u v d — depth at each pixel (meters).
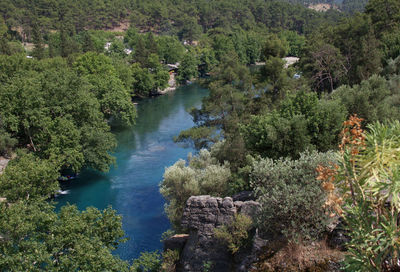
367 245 9.45
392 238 9.02
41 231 18.62
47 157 40.31
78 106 44.06
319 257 14.30
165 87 97.75
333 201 10.34
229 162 32.84
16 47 114.75
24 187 22.80
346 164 10.32
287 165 18.03
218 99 50.31
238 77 53.12
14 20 162.12
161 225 32.22
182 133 46.62
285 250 15.06
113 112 63.19
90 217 19.08
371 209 10.48
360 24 64.81
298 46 165.25
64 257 16.88
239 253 18.45
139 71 89.88
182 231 26.67
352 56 60.75
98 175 43.91
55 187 26.48
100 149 42.88
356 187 10.45
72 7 188.25
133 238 30.05
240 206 20.12
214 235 20.05
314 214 14.64
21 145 46.28
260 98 50.94
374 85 35.62
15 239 17.47
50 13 180.25
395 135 10.12
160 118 70.25
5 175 23.17
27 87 41.41
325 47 60.06
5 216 17.53
